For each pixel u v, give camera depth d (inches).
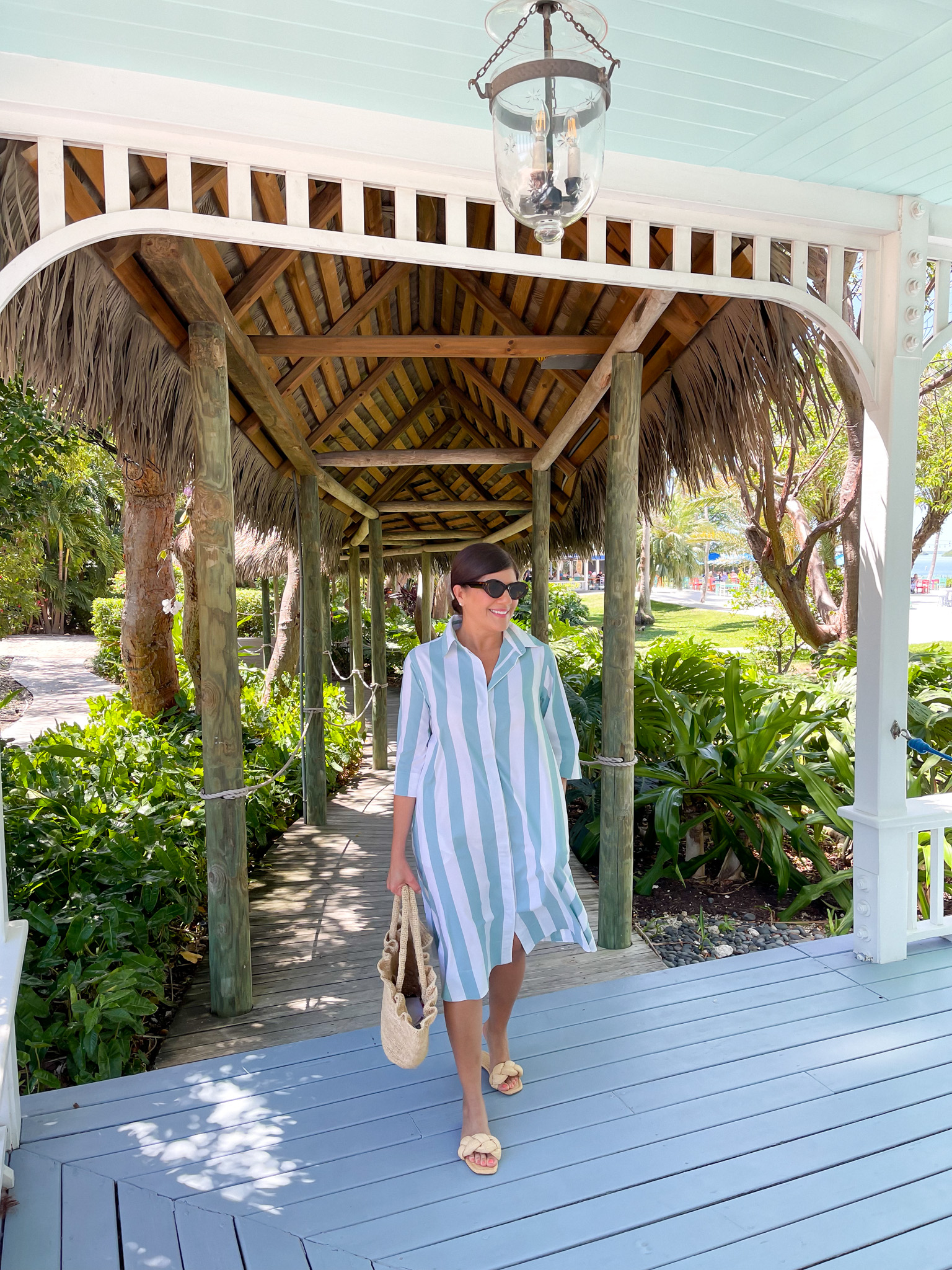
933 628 798.5
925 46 82.4
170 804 179.2
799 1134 87.1
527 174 67.8
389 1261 71.2
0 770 87.5
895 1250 72.1
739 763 192.1
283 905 185.6
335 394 227.3
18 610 415.8
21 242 92.0
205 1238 74.0
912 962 126.0
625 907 151.7
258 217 133.4
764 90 91.0
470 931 80.1
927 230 120.2
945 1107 91.6
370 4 73.8
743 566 569.3
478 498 376.8
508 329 193.8
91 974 117.1
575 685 301.7
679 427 161.9
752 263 120.4
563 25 67.0
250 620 781.3
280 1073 100.3
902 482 121.0
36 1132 89.2
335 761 313.0
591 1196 78.5
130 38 80.2
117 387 121.3
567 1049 103.7
